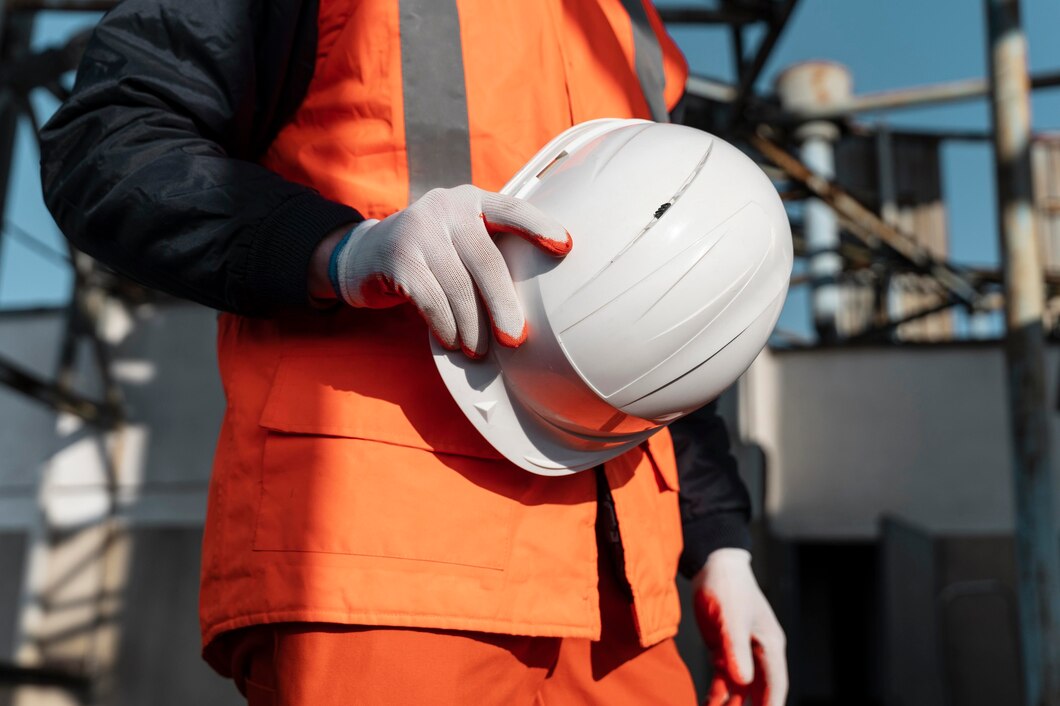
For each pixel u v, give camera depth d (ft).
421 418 2.89
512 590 2.88
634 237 2.86
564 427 3.01
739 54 17.20
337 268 2.77
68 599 23.58
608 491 3.23
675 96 4.13
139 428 24.32
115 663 23.22
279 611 2.74
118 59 2.97
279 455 2.87
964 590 21.29
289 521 2.79
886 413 22.26
